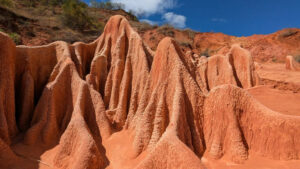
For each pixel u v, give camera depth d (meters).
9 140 8.66
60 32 35.06
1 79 9.08
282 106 12.91
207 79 16.83
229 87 7.19
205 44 62.28
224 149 6.91
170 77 8.22
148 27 61.81
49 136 9.07
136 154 7.49
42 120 9.33
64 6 42.66
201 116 7.54
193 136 7.29
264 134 6.74
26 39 28.75
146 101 8.85
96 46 14.99
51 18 39.94
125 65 11.36
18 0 42.88
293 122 6.49
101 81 12.36
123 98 10.41
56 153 8.00
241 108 7.11
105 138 9.00
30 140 8.77
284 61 48.31
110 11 70.81
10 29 28.12
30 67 10.84
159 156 5.45
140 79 10.09
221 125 7.06
